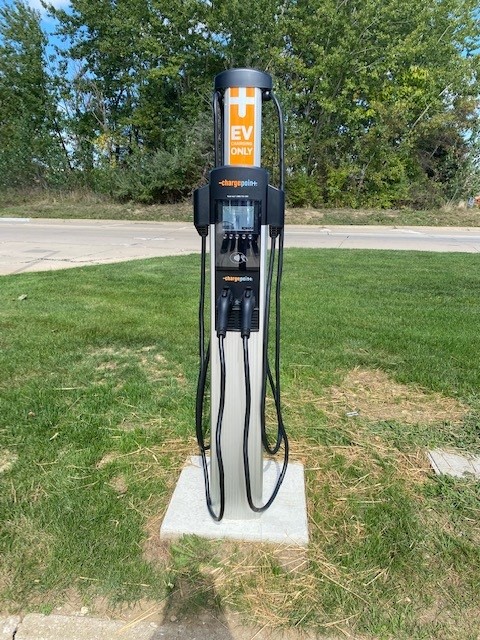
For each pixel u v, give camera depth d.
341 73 20.22
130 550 2.11
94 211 21.12
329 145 21.41
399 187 21.88
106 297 6.23
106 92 24.30
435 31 21.97
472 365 3.98
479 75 22.00
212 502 2.32
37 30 23.08
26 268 8.75
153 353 4.30
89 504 2.38
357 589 1.95
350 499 2.45
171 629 1.80
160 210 21.09
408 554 2.11
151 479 2.59
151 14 20.61
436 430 3.07
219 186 1.91
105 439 2.93
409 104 20.66
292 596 1.93
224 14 19.42
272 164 18.64
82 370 3.90
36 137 23.75
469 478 2.60
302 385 3.67
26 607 1.86
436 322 5.17
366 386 3.69
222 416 2.12
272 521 2.26
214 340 2.08
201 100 21.27
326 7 19.05
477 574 2.01
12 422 3.10
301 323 5.06
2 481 2.54
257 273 1.99
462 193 22.45
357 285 7.04
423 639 1.76
